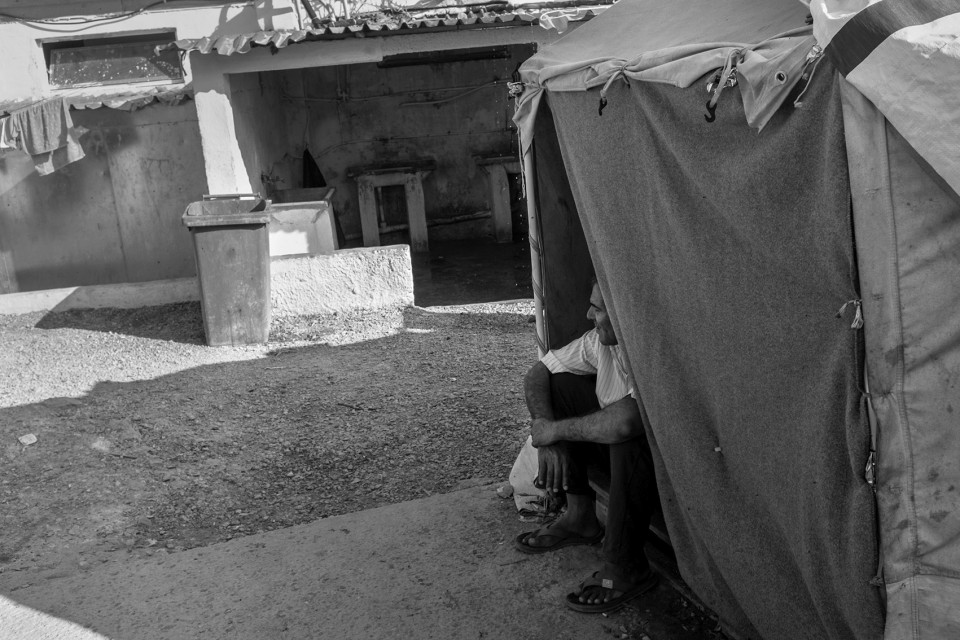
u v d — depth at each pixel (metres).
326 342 7.83
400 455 5.12
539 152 3.89
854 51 1.75
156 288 9.29
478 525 3.98
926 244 1.78
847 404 1.97
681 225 2.53
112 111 9.51
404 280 8.78
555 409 3.72
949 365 1.81
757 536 2.49
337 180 13.35
